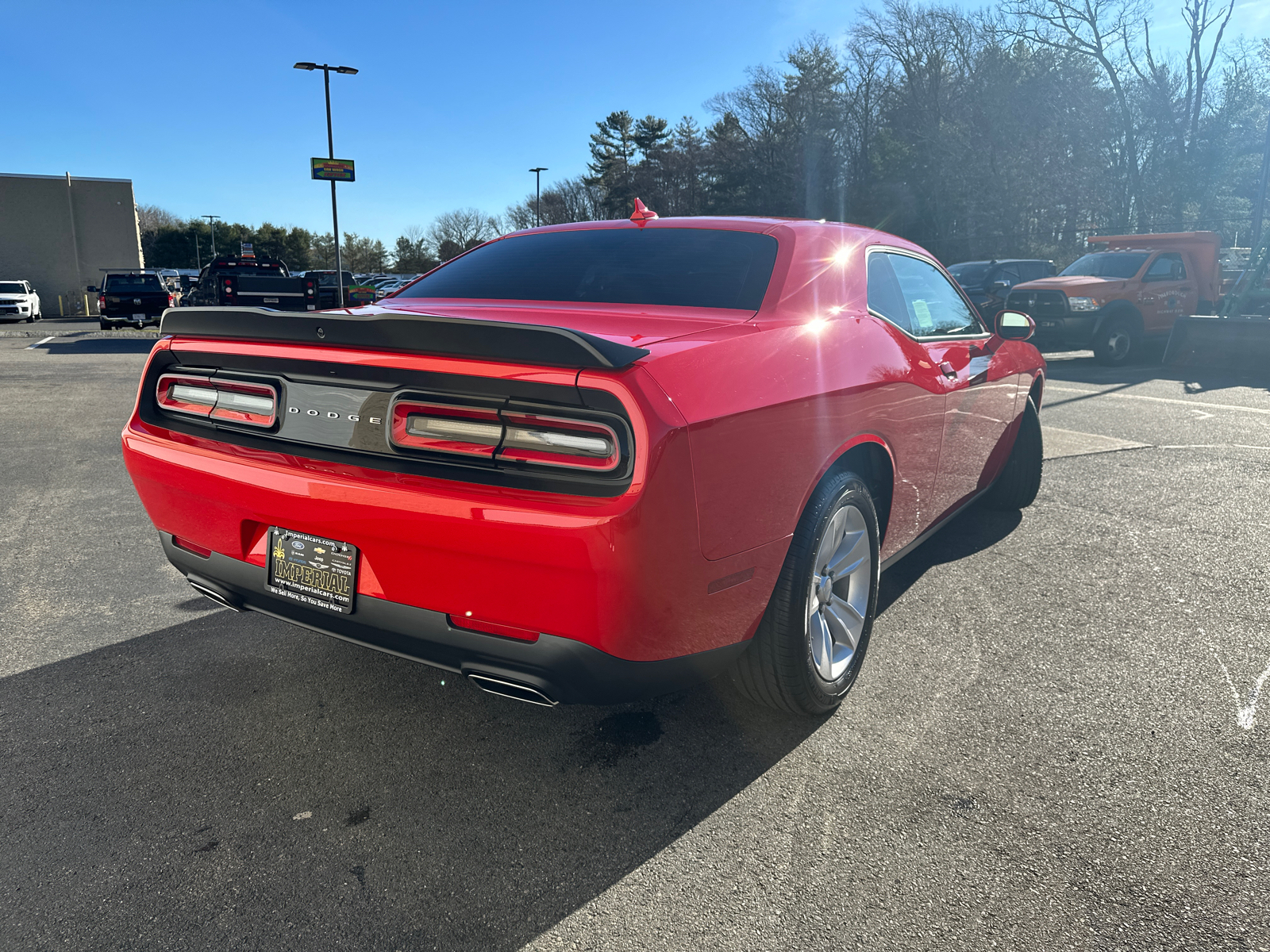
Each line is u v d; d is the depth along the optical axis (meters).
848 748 2.30
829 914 1.68
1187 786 2.13
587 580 1.66
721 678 2.60
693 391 1.76
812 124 53.12
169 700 2.55
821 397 2.14
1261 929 1.65
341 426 1.93
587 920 1.67
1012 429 4.10
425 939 1.62
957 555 3.91
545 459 1.69
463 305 2.54
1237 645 2.97
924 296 3.19
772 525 2.01
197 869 1.81
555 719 2.46
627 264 2.60
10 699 2.54
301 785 2.12
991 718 2.46
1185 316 11.61
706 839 1.92
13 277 38.97
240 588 2.23
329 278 31.05
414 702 2.55
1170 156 36.22
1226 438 6.62
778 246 2.56
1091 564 3.80
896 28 43.97
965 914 1.68
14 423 7.24
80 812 2.00
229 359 2.14
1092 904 1.71
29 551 3.91
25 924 1.64
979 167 39.22
